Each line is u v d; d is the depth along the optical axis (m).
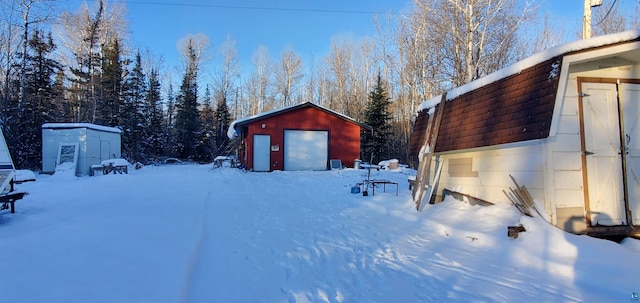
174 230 5.03
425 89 22.25
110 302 2.56
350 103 35.25
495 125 5.59
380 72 31.80
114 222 5.30
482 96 6.18
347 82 36.16
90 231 4.60
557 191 4.69
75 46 25.53
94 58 24.72
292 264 4.17
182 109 33.44
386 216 7.05
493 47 16.45
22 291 2.61
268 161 17.38
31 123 20.55
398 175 14.96
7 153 6.31
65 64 25.48
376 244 5.10
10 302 2.42
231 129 19.30
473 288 3.53
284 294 3.30
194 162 31.31
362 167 17.91
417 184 7.82
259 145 17.33
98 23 25.45
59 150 15.88
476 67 15.32
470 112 6.46
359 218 6.88
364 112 27.73
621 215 4.77
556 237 4.33
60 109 22.67
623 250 4.06
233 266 3.96
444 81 19.52
